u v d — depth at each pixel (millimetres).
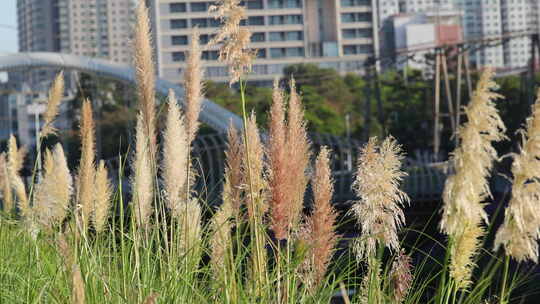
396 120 68688
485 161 2070
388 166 2723
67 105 52906
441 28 118688
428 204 25906
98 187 3857
